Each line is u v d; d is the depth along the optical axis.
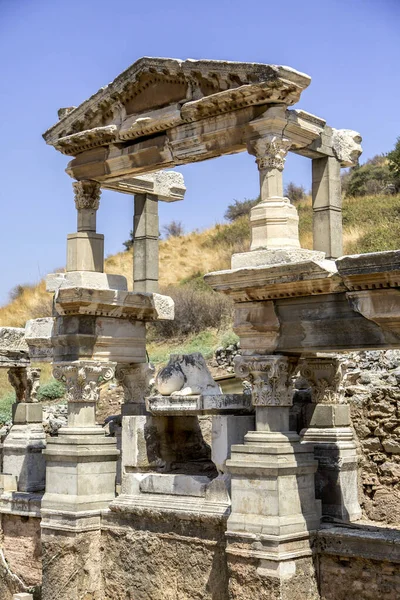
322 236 11.43
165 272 42.78
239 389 17.77
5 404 24.58
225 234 45.69
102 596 11.83
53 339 12.52
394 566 9.23
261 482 9.80
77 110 12.57
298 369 11.63
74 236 12.64
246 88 10.24
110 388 21.39
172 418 12.34
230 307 28.36
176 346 27.62
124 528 11.64
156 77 11.63
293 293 9.77
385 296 8.90
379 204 40.66
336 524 10.29
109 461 12.24
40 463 14.47
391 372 13.28
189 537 10.81
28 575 13.33
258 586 9.65
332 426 11.38
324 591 9.84
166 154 11.63
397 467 12.23
